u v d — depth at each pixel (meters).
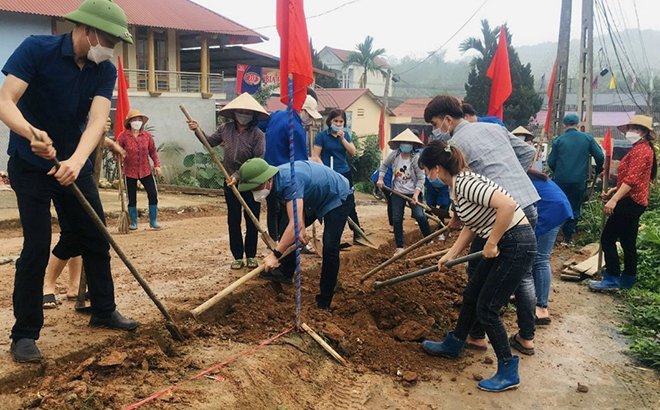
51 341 3.95
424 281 6.70
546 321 6.12
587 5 16.55
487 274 4.77
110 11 3.55
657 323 6.18
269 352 4.42
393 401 4.35
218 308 4.98
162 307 4.25
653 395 4.69
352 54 41.59
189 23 21.20
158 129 20.80
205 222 11.09
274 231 6.47
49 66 3.54
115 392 3.50
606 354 5.45
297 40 4.70
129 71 20.38
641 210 7.04
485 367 5.05
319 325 5.02
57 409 3.25
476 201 4.27
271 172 4.79
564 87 15.59
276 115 6.38
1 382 3.40
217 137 6.21
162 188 17.52
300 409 3.99
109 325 4.25
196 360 4.11
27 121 3.64
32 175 3.62
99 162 4.31
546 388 4.73
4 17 17.20
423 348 5.21
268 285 5.61
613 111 51.81
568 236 9.96
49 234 3.68
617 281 7.36
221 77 22.81
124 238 8.41
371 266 7.25
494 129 5.16
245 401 3.75
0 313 4.55
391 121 38.06
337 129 7.63
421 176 8.10
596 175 11.09
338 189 5.27
